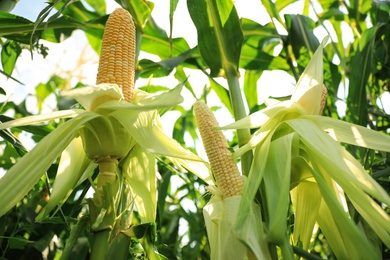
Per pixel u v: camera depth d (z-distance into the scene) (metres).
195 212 0.92
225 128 0.50
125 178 0.55
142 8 0.81
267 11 0.94
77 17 0.98
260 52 1.00
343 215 0.43
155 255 0.52
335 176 0.48
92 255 0.45
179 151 0.51
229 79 0.68
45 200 0.76
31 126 0.72
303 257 0.53
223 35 0.70
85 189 0.57
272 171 0.48
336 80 0.94
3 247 0.69
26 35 0.76
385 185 0.73
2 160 0.83
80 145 0.55
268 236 0.41
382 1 0.92
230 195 0.51
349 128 0.51
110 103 0.49
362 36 0.84
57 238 0.77
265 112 0.53
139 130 0.50
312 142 0.49
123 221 0.52
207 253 0.83
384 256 0.69
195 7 0.71
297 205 0.56
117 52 0.54
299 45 0.95
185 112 1.17
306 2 1.10
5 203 0.44
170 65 0.87
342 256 0.52
